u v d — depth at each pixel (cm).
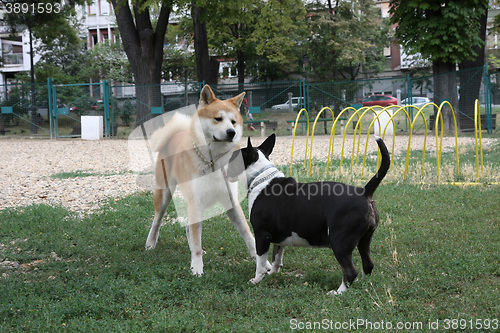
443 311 358
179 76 4350
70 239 644
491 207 715
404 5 2023
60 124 2469
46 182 1156
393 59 4819
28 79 4125
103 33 5312
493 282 420
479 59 2133
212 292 412
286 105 2278
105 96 2373
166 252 563
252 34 2897
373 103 2594
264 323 344
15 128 2539
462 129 2005
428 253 516
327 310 362
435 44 1959
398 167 1066
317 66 3606
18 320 362
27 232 671
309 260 526
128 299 402
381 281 424
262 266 449
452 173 971
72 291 430
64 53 4284
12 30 2941
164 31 2336
